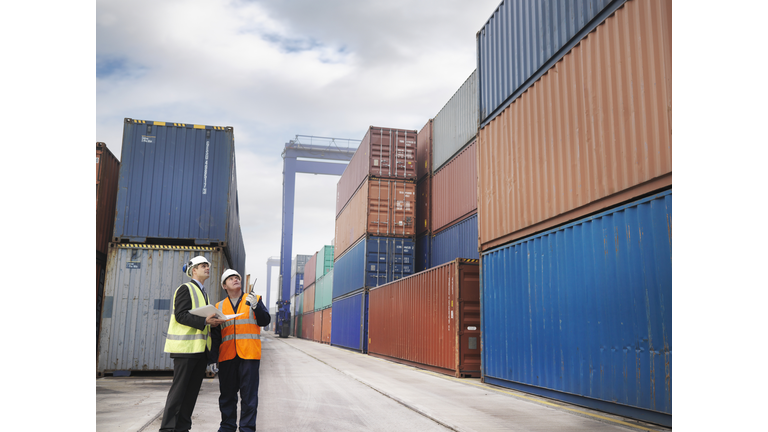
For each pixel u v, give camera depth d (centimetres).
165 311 1167
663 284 600
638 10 664
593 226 748
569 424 649
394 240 2436
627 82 683
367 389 1021
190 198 1247
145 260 1183
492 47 1154
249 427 506
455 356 1259
